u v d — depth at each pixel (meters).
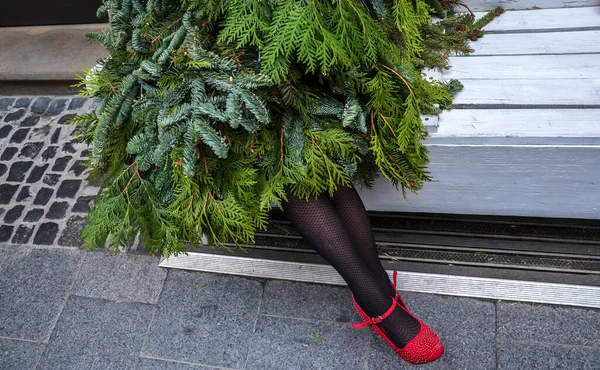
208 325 2.15
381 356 1.96
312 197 1.75
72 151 2.98
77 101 3.26
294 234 2.34
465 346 1.95
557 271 2.06
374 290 1.74
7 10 3.56
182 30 1.61
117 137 1.79
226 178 1.69
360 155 1.88
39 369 2.14
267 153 1.71
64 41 3.46
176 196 1.72
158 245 1.74
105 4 1.82
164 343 2.13
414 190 1.80
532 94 1.93
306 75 1.72
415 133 1.75
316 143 1.69
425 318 2.04
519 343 1.93
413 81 1.70
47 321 2.28
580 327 1.93
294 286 2.19
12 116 3.26
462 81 2.02
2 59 3.44
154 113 1.63
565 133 1.79
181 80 1.62
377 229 2.31
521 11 2.28
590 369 1.83
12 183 2.89
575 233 2.15
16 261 2.53
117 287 2.33
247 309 2.16
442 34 2.06
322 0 1.53
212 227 1.79
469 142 1.87
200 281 2.28
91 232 1.71
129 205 1.72
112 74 1.77
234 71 1.59
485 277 2.09
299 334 2.06
